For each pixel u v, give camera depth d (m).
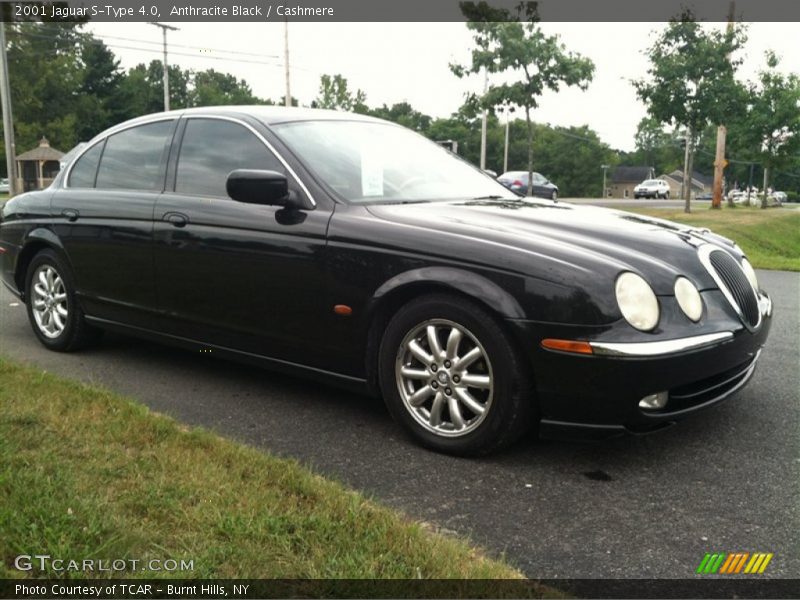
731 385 3.57
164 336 4.59
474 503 2.96
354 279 3.63
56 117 66.62
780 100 30.86
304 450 3.49
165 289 4.45
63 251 5.04
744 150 32.28
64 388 3.92
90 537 2.38
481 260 3.29
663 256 3.42
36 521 2.44
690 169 23.81
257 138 4.21
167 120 4.77
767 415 4.02
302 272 3.80
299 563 2.32
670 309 3.19
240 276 4.05
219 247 4.12
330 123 4.49
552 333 3.13
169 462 3.01
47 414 3.47
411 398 3.54
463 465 3.34
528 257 3.23
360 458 3.41
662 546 2.64
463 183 4.52
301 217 3.84
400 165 4.39
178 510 2.60
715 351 3.22
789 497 3.04
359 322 3.64
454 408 3.41
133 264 4.59
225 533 2.46
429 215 3.70
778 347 5.58
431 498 3.00
